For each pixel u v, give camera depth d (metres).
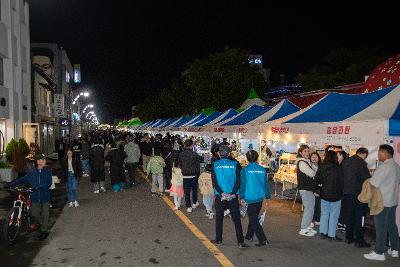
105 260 7.19
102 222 10.24
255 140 20.69
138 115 66.38
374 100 8.91
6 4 23.05
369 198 7.21
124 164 17.47
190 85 28.44
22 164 16.00
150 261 7.09
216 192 8.01
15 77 25.03
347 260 7.12
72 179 12.53
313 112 10.94
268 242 8.19
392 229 7.28
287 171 13.11
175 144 20.00
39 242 8.48
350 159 8.19
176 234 8.96
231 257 7.28
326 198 8.30
